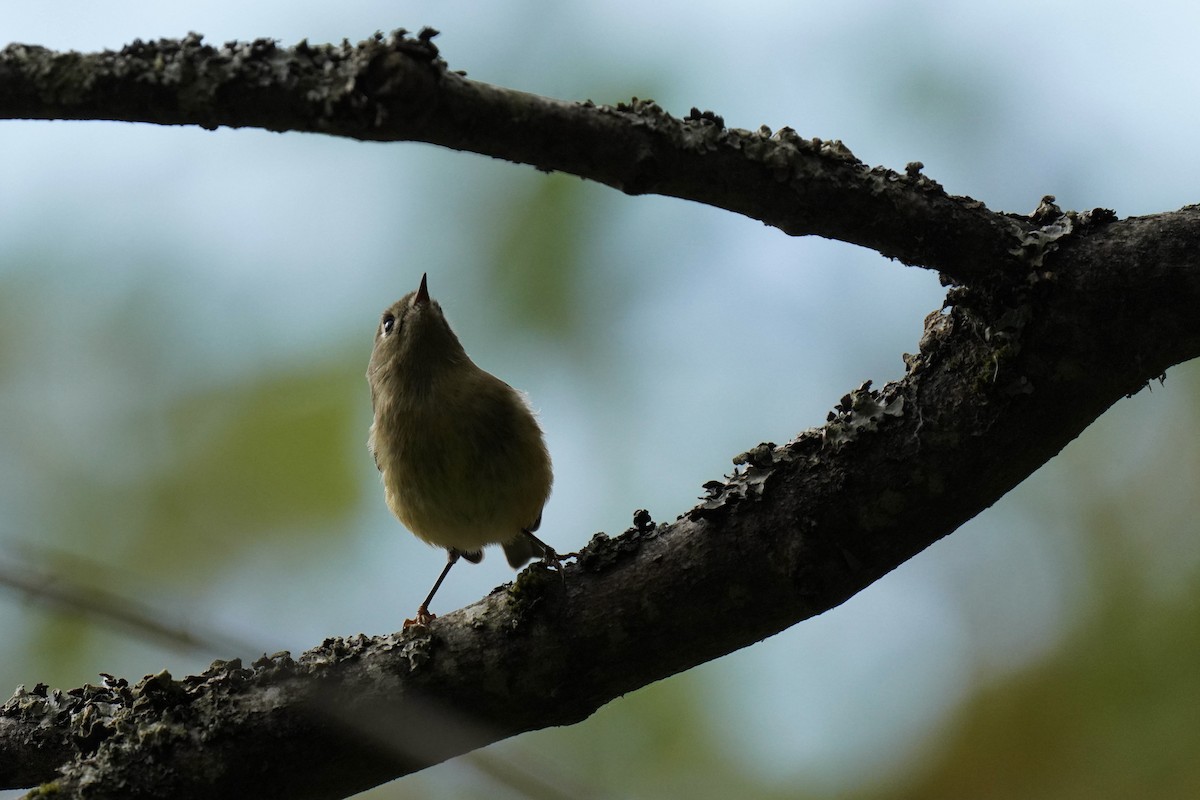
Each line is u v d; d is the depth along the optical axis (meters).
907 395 7.15
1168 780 9.30
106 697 7.56
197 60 6.07
